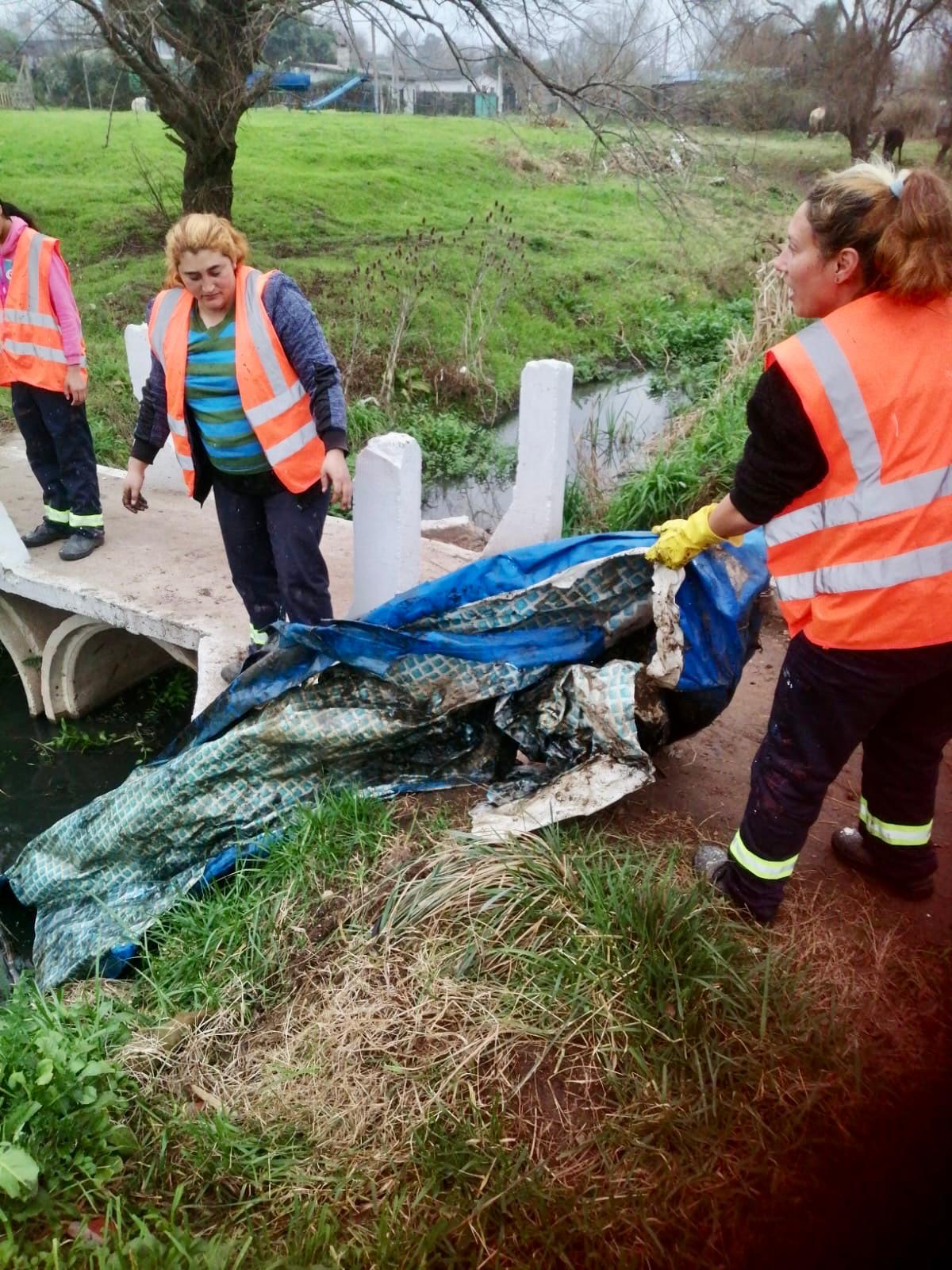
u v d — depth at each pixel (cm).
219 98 858
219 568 481
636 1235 190
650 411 1028
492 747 321
